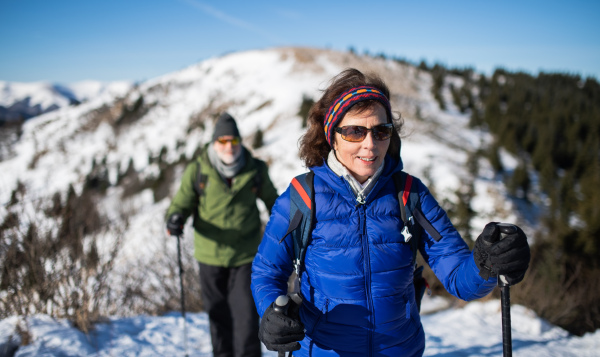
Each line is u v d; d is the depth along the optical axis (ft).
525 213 76.59
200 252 9.26
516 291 16.01
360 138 4.29
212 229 9.14
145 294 14.53
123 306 13.60
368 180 4.47
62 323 10.65
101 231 14.42
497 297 15.75
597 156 116.98
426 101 181.88
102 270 11.96
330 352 4.51
